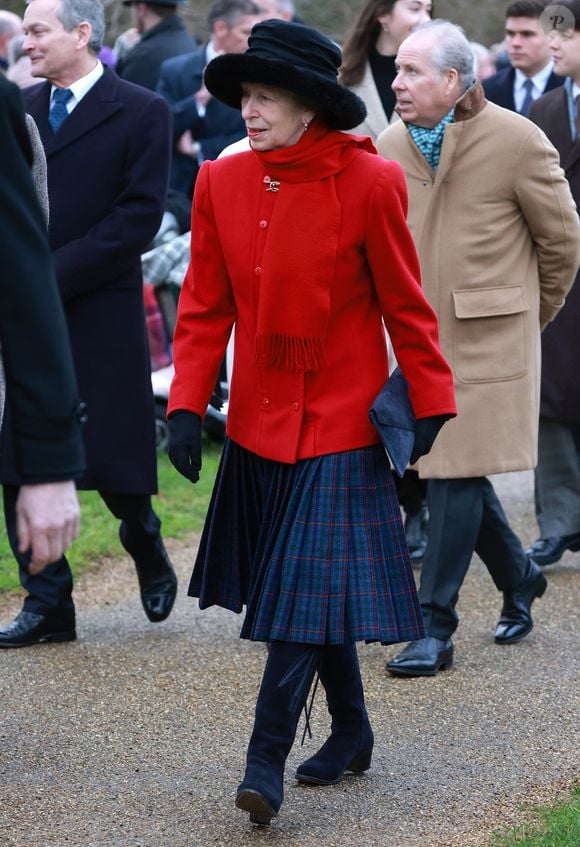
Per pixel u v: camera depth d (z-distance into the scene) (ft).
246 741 51.34
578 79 74.02
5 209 31.24
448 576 59.41
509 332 59.41
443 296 59.21
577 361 74.64
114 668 59.47
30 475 31.22
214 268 45.16
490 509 61.26
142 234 60.95
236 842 43.01
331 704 47.26
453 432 59.26
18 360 31.17
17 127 32.09
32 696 55.98
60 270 59.93
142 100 61.82
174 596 65.36
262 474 44.47
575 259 59.82
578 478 76.23
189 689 56.90
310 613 42.52
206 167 44.96
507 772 48.52
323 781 46.83
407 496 75.72
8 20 120.67
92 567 76.79
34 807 45.57
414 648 58.90
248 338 44.21
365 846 42.75
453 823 44.39
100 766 49.01
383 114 71.92
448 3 203.72
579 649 62.18
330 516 43.04
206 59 109.70
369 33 71.87
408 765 49.11
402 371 44.04
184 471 44.88
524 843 41.75
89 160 61.36
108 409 61.87
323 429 43.45
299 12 191.93
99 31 61.82
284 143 42.52
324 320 42.96
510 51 95.25
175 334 46.01
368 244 42.98
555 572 76.33
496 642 62.95
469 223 58.90
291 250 42.63
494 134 58.59
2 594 71.36
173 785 47.37
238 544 45.14
